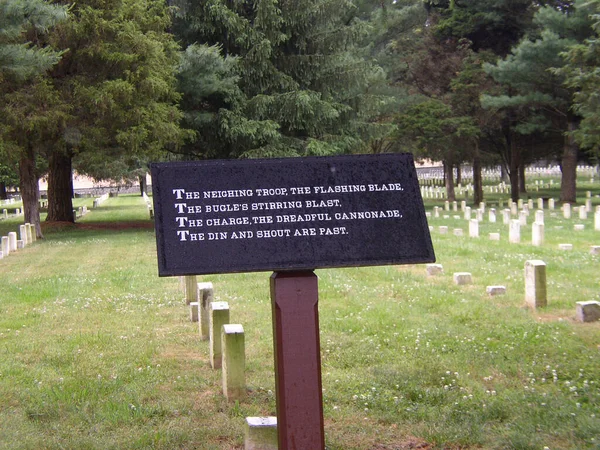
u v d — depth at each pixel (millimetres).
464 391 7848
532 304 12070
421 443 6508
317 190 5719
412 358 9180
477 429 6691
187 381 8406
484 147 50719
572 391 7734
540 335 10141
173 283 16062
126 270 18469
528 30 44156
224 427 6887
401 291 14062
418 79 48812
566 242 22531
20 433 6676
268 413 7383
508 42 47188
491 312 11758
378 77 43500
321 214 5648
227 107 32562
